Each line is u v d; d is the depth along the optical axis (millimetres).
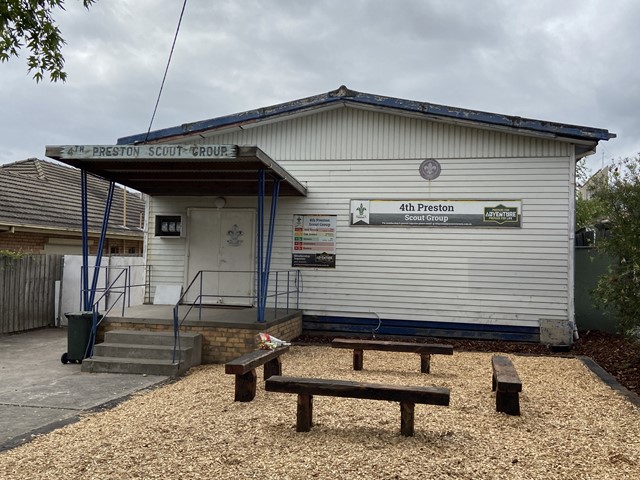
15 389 7488
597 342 11445
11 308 13047
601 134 10820
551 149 11406
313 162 12414
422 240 11891
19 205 16156
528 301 11398
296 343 11195
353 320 12109
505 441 5023
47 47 7570
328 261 12281
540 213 11414
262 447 4809
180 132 12461
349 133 12297
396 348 8297
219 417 5781
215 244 12789
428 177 11891
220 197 12750
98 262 9953
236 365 6316
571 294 11203
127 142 12555
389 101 11703
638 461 4555
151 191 12414
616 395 6938
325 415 5785
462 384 7531
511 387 5883
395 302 11969
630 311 7996
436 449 4762
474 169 11703
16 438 5238
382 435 5137
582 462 4527
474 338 11602
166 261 12961
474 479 4133
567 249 11281
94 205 21234
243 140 12711
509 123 11156
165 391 7297
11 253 13172
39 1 7277
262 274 9906
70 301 14352
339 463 4410
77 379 8133
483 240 11625
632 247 7758
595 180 8609
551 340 10953
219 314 10852
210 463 4445
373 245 12102
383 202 12086
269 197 12539
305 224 12406
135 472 4281
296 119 12539
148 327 9781
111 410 6340
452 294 11727
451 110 11422
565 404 6477
